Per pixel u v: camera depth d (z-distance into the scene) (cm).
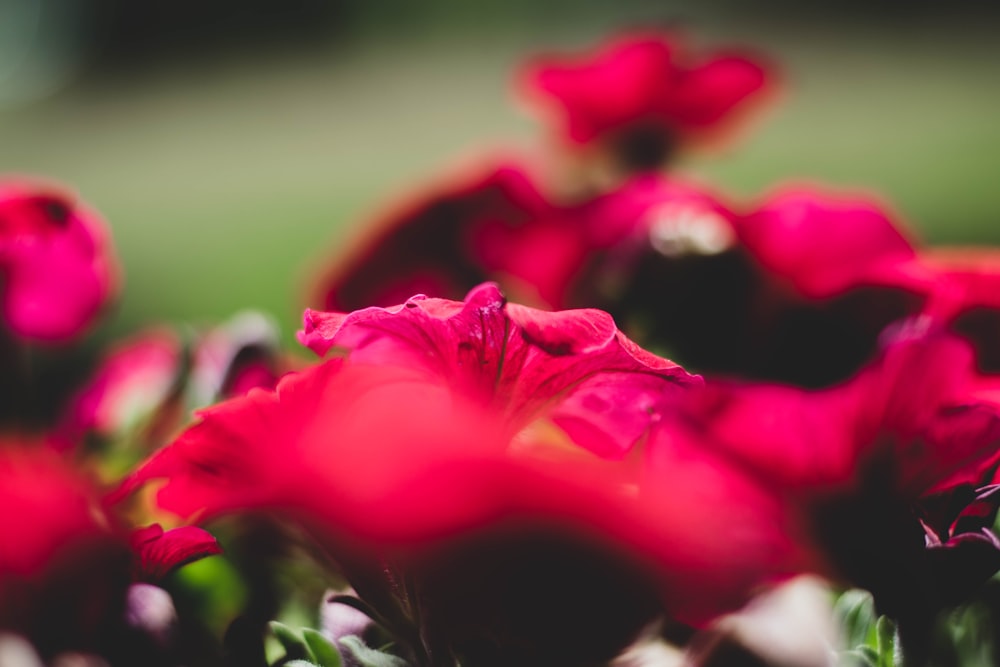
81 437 49
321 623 32
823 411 29
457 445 25
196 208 439
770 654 30
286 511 28
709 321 43
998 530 34
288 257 275
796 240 43
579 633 26
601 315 29
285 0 1061
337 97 887
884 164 398
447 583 26
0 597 28
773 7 984
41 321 42
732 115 59
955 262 37
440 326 29
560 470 25
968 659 32
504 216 49
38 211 37
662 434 29
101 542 29
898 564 29
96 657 29
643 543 25
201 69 1056
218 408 28
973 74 695
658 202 47
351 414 27
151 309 204
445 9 1070
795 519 29
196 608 37
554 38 1053
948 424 29
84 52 1064
